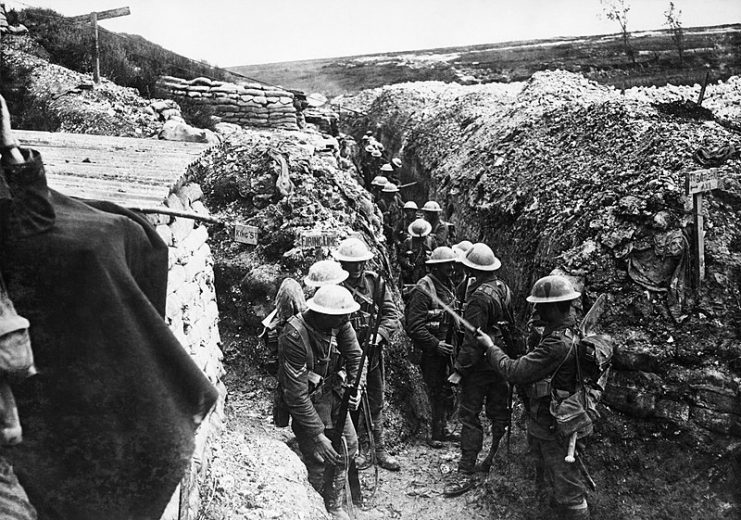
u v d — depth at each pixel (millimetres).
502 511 5977
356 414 5902
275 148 8977
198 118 13539
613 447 5977
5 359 1825
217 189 8484
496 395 6270
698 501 5586
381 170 15750
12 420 1883
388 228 12172
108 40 16281
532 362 5168
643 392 5996
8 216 1970
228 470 4906
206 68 17641
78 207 2262
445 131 17516
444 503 6176
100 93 12328
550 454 5273
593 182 8891
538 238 8914
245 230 7984
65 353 2035
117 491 2111
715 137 8180
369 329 5438
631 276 6715
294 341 5062
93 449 2084
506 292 6371
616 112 10734
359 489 5992
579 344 5152
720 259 6492
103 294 2025
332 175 9367
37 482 2094
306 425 5082
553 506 5688
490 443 7105
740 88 15227
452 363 6973
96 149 5152
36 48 14023
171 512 3619
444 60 31766
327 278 5590
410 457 7082
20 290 1995
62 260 2008
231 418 6492
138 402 2070
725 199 7039
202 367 5234
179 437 2104
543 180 10008
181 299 4844
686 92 15328
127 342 2045
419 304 6957
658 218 6840
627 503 5715
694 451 5770
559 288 5133
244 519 4379
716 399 5773
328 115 18156
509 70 27375
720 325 6113
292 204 8164
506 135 12672
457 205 12953
